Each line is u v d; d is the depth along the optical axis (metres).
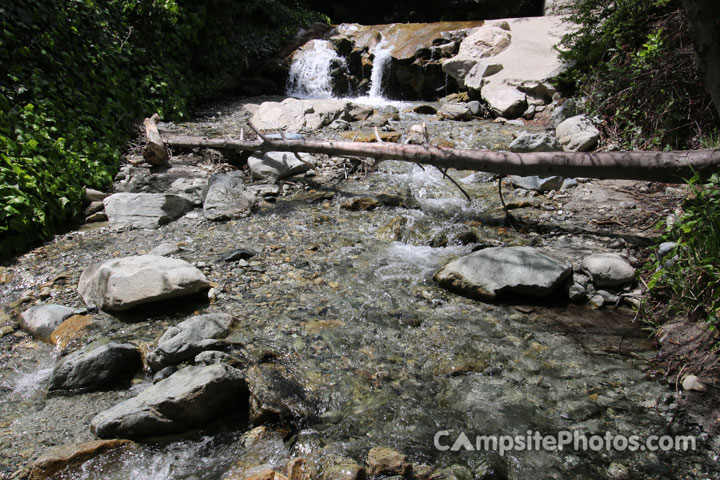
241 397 2.98
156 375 3.16
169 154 7.12
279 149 6.17
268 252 4.71
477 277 4.04
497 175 6.34
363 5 15.19
